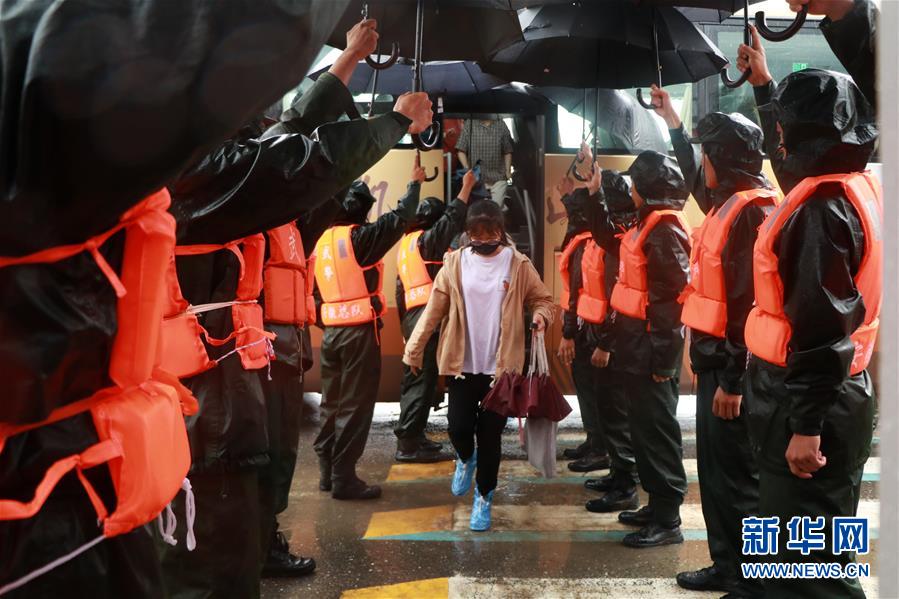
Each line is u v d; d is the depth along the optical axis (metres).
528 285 4.62
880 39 0.87
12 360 1.07
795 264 2.43
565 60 5.18
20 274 1.08
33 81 1.03
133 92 1.06
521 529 4.79
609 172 5.76
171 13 1.10
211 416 2.41
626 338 4.44
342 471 5.37
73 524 1.18
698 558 4.27
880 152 0.87
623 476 5.20
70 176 1.07
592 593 3.81
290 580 4.01
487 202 4.69
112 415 1.21
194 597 2.38
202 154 1.20
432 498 5.43
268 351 2.66
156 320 1.26
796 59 6.77
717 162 3.55
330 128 2.19
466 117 7.21
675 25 4.63
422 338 4.70
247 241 2.58
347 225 5.20
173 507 2.38
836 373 2.38
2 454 1.12
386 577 4.04
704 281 3.44
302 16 1.15
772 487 2.62
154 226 1.24
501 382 4.49
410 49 4.05
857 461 2.54
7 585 1.12
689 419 7.99
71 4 1.07
